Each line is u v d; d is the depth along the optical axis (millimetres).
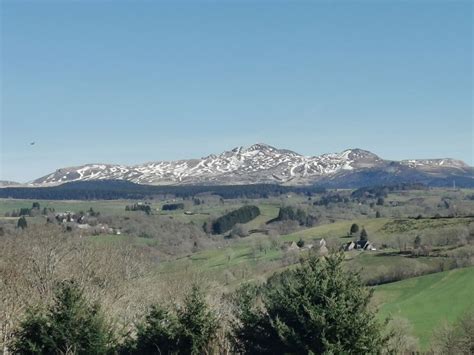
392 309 74000
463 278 82688
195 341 29891
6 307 36219
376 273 93562
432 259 97250
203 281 61594
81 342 29625
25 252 54625
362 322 24906
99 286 55875
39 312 30422
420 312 71812
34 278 50438
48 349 29422
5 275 49125
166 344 30328
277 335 27078
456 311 69875
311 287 25719
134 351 31234
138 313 44250
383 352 26625
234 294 50562
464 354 53812
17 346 29516
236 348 29219
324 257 27969
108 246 70750
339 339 24641
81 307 30266
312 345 25062
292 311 25578
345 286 25703
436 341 57594
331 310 24750
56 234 69188
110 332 31234
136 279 62281
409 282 86938
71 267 55625
